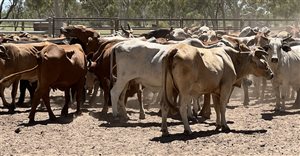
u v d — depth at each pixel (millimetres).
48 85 11961
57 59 11906
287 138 10117
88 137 10328
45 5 57281
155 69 11789
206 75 10305
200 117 12914
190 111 12336
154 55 11883
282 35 19359
